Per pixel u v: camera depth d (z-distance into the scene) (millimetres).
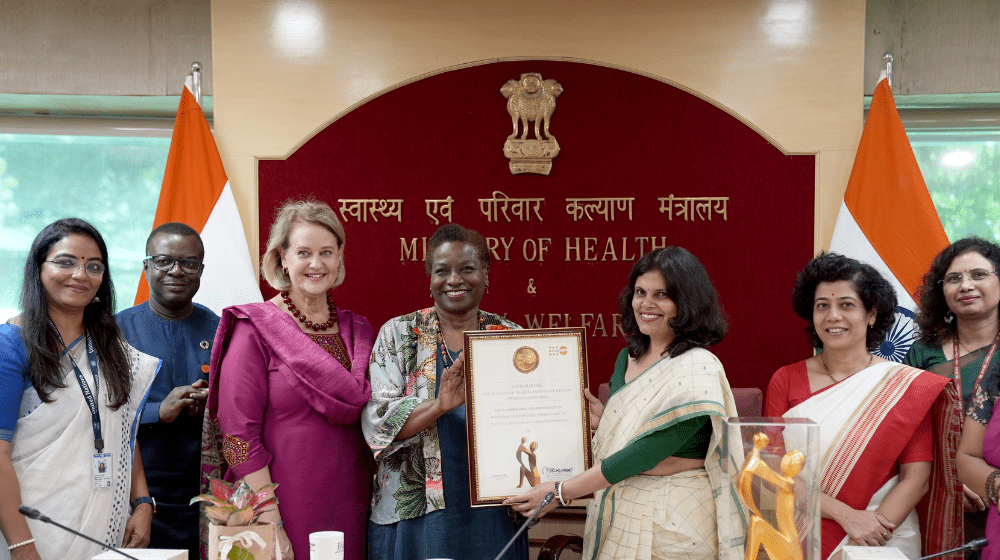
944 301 2789
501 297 3896
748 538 1778
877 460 2396
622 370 2494
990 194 4266
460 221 3881
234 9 3887
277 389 2383
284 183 3887
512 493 2213
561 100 3865
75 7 4129
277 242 2445
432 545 2297
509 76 3867
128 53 4145
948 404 2410
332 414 2340
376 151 3883
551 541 2514
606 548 2270
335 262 2439
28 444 2199
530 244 3883
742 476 1785
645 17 3834
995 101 4145
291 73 3887
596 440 2377
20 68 4121
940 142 4312
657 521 2191
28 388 2219
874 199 3625
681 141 3830
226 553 1728
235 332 2443
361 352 2496
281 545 2293
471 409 2211
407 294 3881
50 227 2266
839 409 2479
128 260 4352
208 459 2469
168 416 2652
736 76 3814
